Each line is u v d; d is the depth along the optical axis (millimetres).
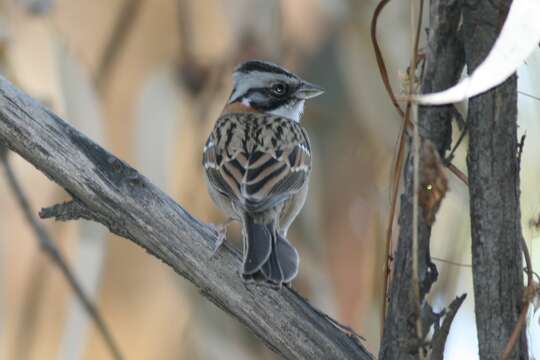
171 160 10945
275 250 8422
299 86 11156
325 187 11500
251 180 9445
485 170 6359
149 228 7391
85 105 10758
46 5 10992
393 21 11367
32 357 10461
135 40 11219
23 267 10516
